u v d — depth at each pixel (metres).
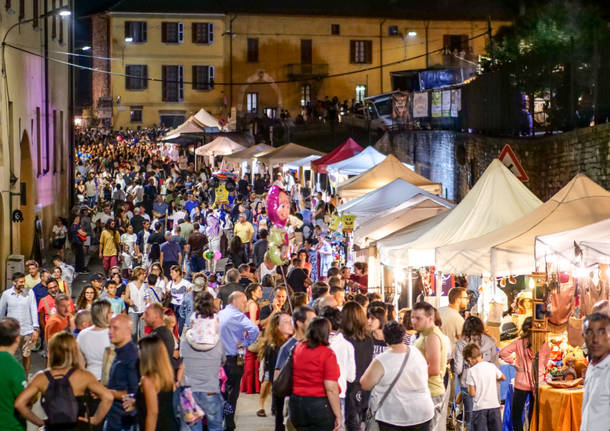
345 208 17.88
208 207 27.19
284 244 13.08
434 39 62.78
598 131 16.80
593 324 6.36
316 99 62.75
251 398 12.13
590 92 19.33
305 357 7.54
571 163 18.05
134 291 14.10
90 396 7.93
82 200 35.47
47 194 28.03
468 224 12.23
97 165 47.31
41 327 13.51
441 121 30.72
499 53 25.48
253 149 37.78
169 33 64.75
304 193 30.75
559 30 21.92
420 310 8.55
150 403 7.22
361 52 63.06
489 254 10.39
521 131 22.66
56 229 23.55
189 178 39.03
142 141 59.88
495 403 9.06
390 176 20.58
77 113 68.00
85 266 24.89
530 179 20.27
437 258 10.95
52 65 29.50
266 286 13.54
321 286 10.98
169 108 65.31
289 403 7.66
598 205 10.72
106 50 67.94
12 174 21.73
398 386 7.53
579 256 8.89
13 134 21.86
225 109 64.25
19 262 20.23
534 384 9.26
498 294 12.36
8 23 21.23
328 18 63.06
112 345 8.30
